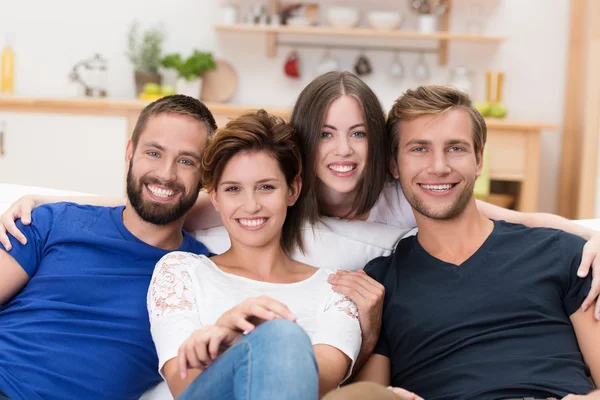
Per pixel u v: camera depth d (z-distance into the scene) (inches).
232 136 57.7
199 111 64.9
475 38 160.7
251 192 57.6
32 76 171.5
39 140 150.8
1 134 150.8
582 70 161.6
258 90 171.3
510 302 57.3
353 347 54.7
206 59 161.8
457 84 163.2
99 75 165.8
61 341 57.5
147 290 61.0
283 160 58.9
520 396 53.1
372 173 67.2
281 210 59.0
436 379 56.1
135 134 64.2
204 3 169.0
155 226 63.5
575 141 165.0
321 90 66.2
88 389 56.7
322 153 66.2
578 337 57.4
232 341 48.0
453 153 60.3
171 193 62.5
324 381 51.8
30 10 169.9
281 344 43.1
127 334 58.8
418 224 62.9
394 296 60.7
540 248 59.4
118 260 62.3
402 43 169.3
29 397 55.1
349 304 58.0
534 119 170.6
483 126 62.5
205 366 47.7
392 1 167.3
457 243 60.8
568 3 168.1
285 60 170.2
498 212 68.9
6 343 57.4
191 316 53.9
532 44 169.3
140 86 162.1
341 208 71.8
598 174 156.4
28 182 151.9
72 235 62.3
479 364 55.2
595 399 49.9
